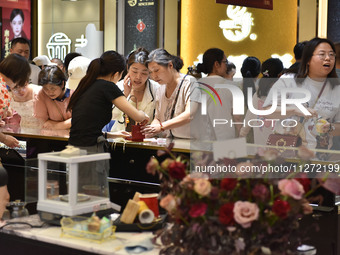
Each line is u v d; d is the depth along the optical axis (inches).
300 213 75.2
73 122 137.6
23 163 162.9
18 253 94.4
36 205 107.7
